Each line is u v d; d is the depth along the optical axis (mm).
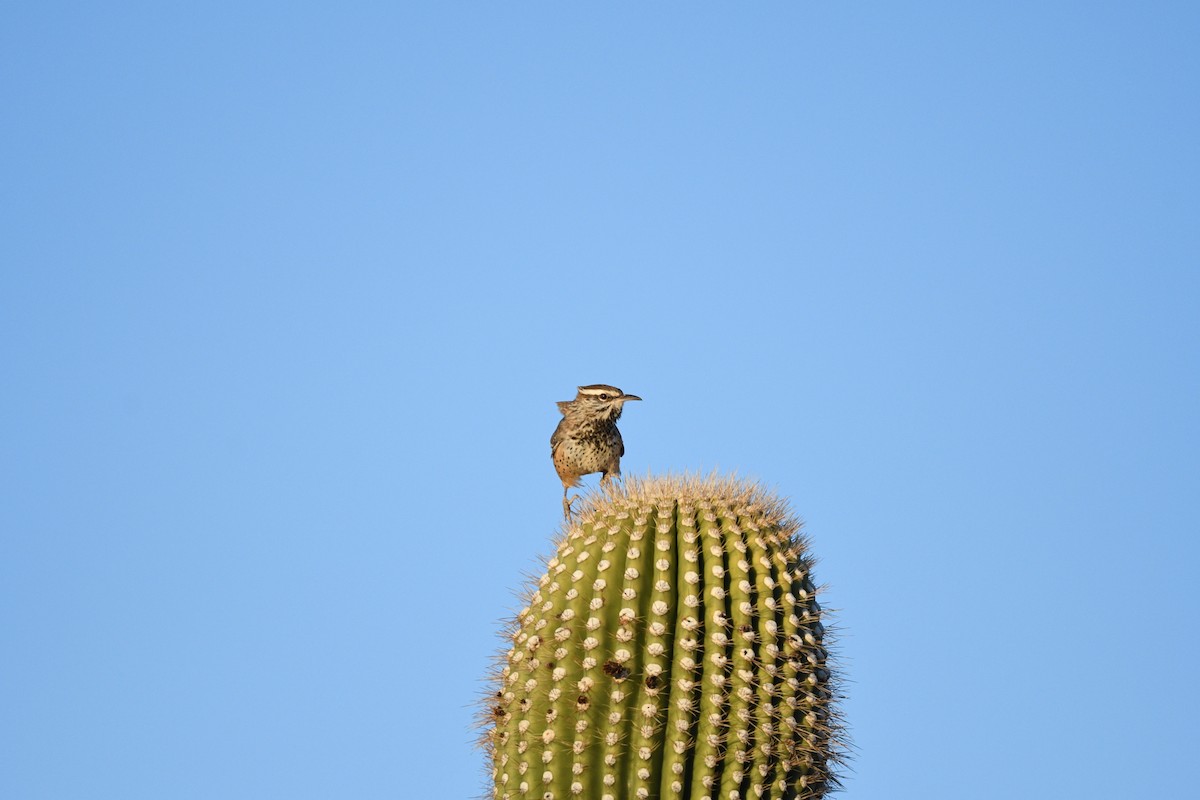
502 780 14352
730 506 14922
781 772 13859
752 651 13938
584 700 13938
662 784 13766
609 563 14414
